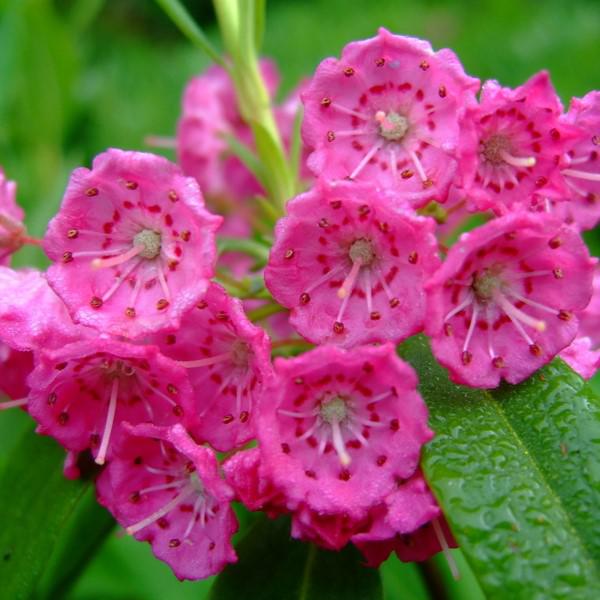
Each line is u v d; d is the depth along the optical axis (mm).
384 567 66
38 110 76
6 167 76
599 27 108
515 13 114
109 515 56
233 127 71
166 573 69
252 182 70
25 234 52
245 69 54
